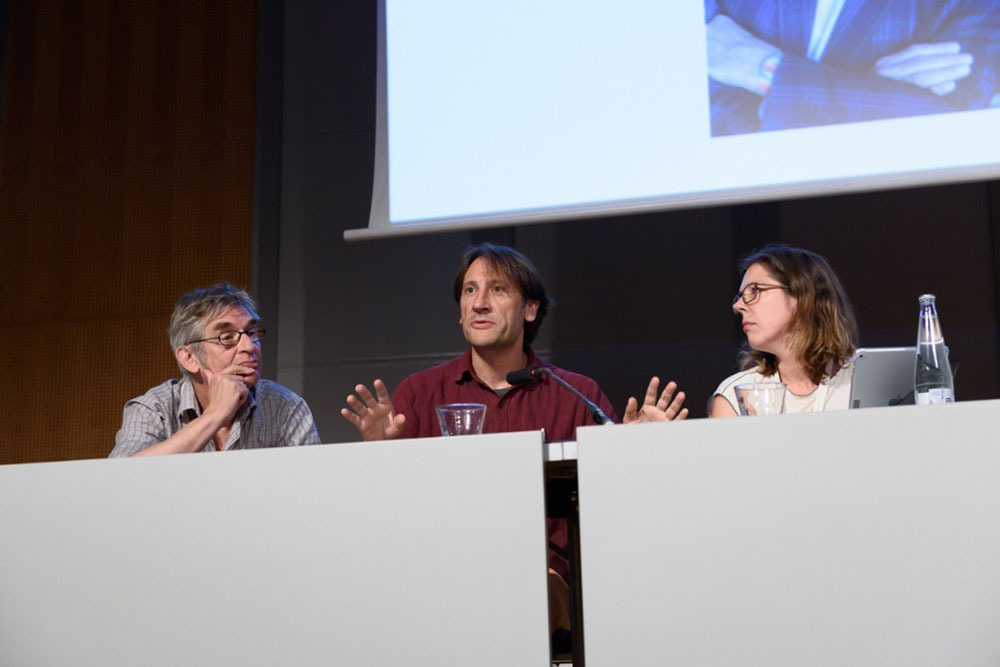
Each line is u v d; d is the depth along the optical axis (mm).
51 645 1156
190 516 1159
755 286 2002
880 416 1044
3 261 3424
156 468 1179
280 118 3373
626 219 3166
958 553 1005
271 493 1146
